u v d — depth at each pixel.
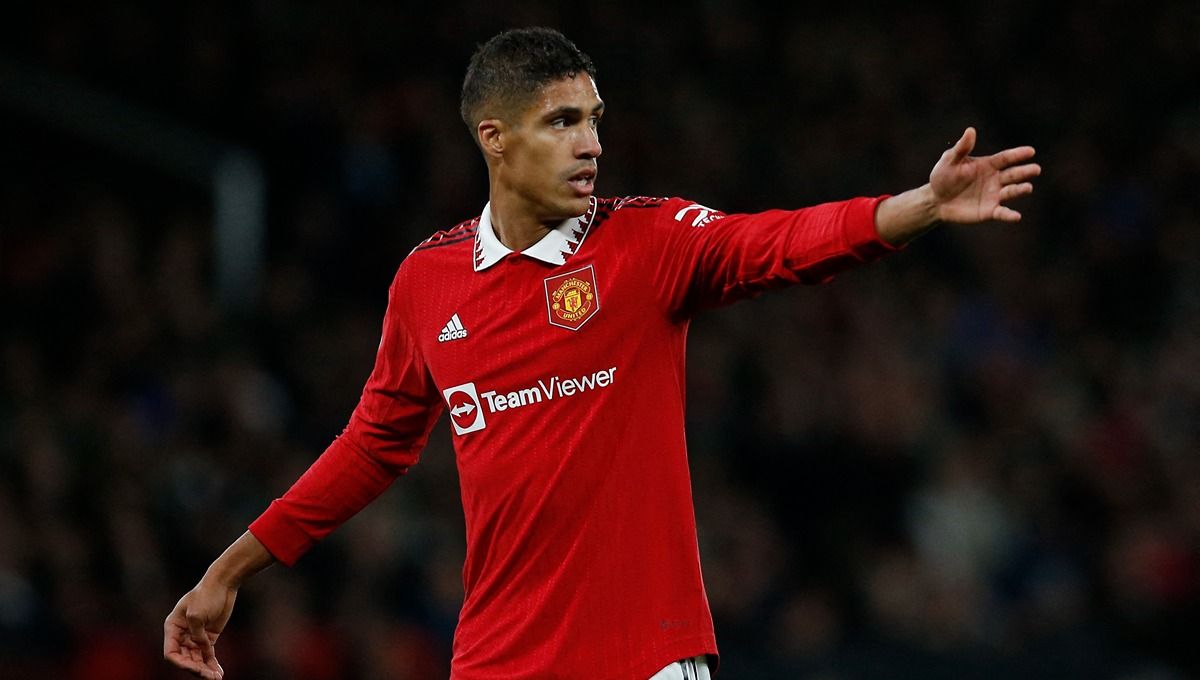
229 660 28.86
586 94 13.20
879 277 46.81
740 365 40.84
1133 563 39.12
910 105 55.75
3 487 29.31
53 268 36.00
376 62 46.28
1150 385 45.94
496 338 13.28
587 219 13.32
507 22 49.81
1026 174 11.33
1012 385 44.12
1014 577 39.06
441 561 32.81
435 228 42.69
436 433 35.94
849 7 57.66
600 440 12.90
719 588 34.94
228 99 42.91
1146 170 54.94
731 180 49.72
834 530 37.81
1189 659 37.81
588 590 12.80
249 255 39.25
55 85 39.03
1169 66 58.97
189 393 34.19
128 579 29.50
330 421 36.25
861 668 34.34
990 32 58.75
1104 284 50.62
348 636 30.08
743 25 55.47
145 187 39.59
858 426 40.06
